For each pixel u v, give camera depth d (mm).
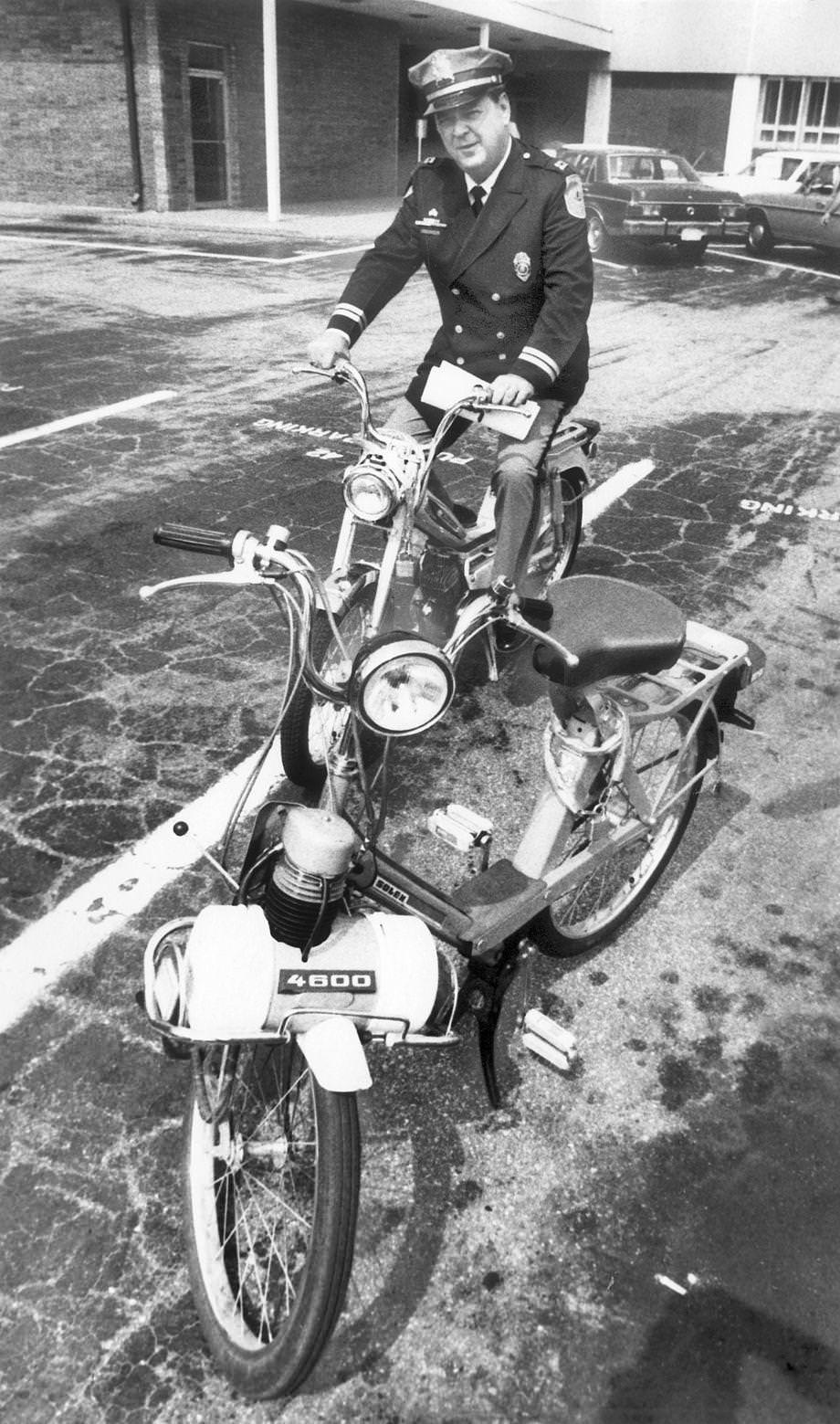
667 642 2686
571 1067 2838
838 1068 2900
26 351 9461
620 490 6867
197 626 4875
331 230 18484
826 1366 2211
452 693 2184
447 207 3842
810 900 3504
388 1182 2518
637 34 27828
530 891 2707
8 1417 2043
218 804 3709
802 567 5898
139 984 2984
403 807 3777
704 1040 2955
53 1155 2520
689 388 9438
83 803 3686
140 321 10797
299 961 2049
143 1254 2330
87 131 19828
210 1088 2199
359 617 3477
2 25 19484
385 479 3148
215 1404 2084
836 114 26781
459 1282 2326
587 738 2758
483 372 4094
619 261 17125
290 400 8289
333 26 22719
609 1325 2262
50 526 5816
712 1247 2424
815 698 4656
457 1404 2115
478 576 3949
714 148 28344
